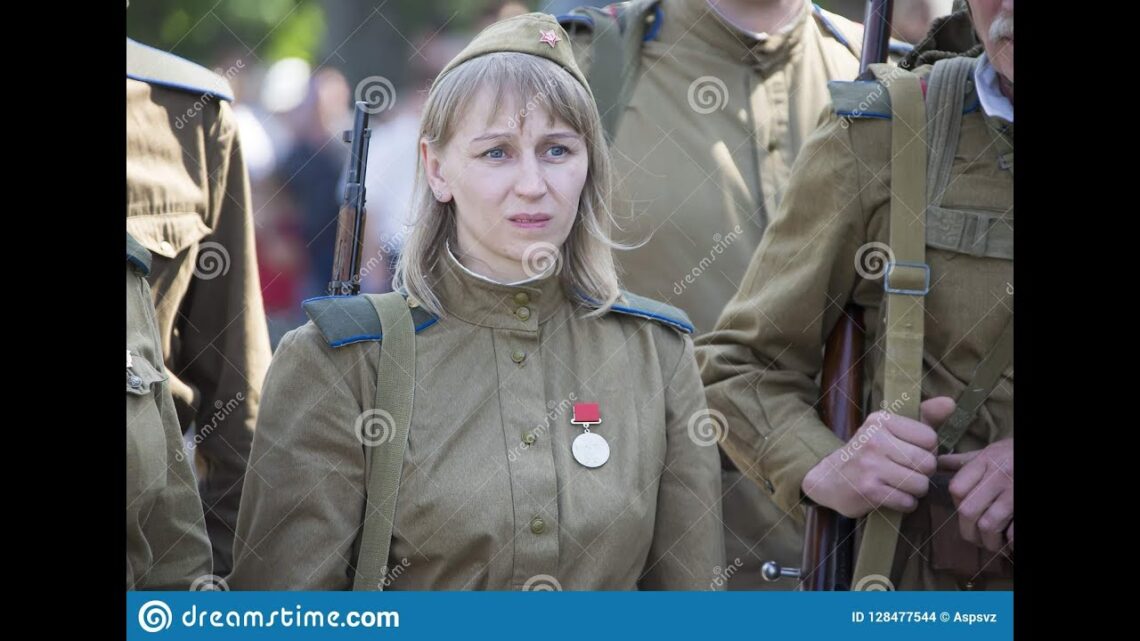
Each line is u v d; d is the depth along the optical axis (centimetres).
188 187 980
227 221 1008
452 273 792
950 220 832
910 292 828
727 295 969
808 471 845
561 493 761
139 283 830
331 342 766
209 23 1080
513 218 778
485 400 773
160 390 820
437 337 784
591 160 803
